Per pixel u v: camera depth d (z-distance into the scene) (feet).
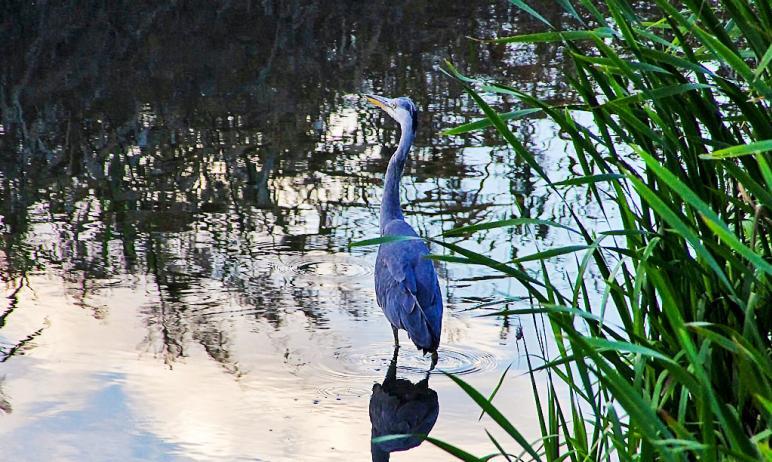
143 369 33.19
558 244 42.80
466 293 39.24
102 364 33.50
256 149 56.08
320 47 75.97
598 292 37.99
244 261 42.42
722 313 18.29
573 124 18.61
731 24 20.62
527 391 31.48
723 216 18.06
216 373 32.94
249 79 68.64
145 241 44.45
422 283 34.09
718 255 17.72
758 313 17.57
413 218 45.65
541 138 57.11
